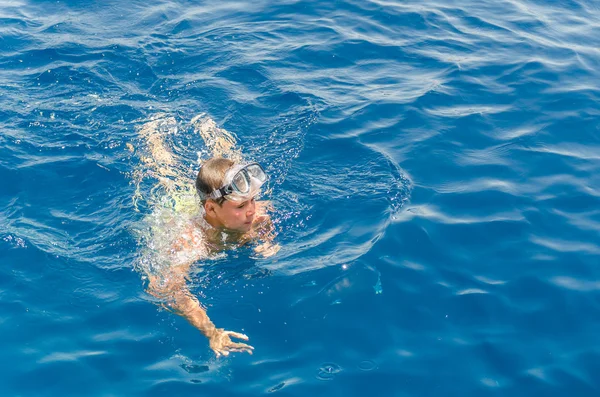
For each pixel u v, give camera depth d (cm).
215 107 779
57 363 489
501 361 496
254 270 568
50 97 791
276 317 525
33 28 959
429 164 697
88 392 470
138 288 553
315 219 618
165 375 480
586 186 675
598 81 861
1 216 620
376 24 984
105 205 638
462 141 736
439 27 989
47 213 627
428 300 541
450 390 473
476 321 526
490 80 856
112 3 1039
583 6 1086
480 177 682
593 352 505
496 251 591
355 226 608
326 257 575
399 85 836
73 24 971
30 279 557
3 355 495
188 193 648
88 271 567
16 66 859
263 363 489
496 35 973
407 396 467
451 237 602
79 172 675
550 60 907
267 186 657
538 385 479
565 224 626
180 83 825
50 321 523
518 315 533
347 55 902
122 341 507
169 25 973
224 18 999
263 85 823
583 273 572
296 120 754
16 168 673
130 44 909
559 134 757
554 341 513
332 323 520
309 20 990
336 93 813
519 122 775
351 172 677
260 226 610
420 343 507
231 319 525
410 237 597
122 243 595
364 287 548
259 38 938
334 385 472
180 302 538
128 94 803
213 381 475
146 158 694
